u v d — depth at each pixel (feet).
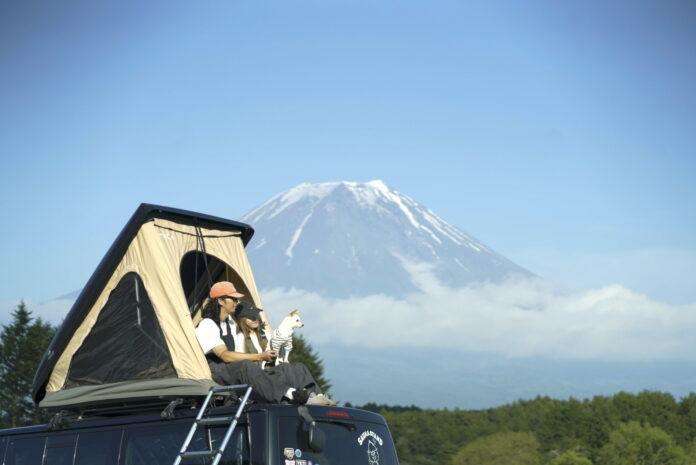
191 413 24.25
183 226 30.50
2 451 27.48
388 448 25.23
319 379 250.37
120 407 27.89
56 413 28.55
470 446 450.30
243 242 33.73
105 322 28.19
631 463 394.32
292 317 28.96
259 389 24.21
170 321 27.43
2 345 243.19
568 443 428.97
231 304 28.89
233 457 22.72
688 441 431.84
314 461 23.08
